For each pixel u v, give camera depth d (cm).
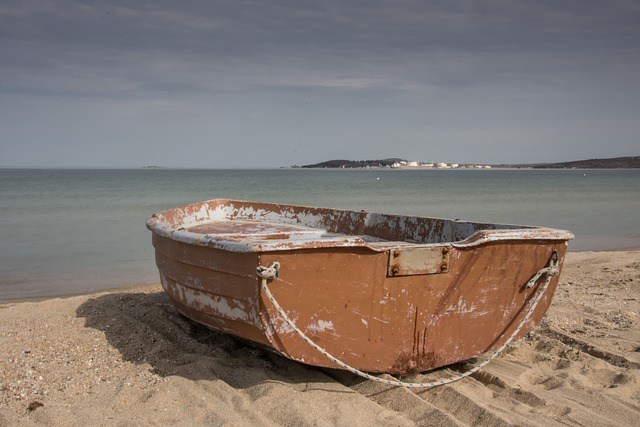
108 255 1243
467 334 437
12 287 930
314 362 392
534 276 455
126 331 541
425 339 419
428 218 617
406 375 427
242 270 385
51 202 2659
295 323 379
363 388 414
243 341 505
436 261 407
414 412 375
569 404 395
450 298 421
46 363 465
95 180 6297
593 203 2928
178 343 520
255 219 844
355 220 710
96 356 482
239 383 426
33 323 578
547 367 482
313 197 3334
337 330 391
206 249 427
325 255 376
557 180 7338
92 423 354
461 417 373
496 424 357
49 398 399
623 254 1215
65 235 1554
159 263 564
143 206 2442
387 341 407
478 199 3198
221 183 5525
